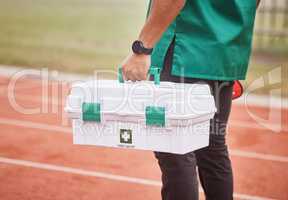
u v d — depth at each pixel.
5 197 9.12
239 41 5.84
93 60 23.72
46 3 32.19
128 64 5.27
